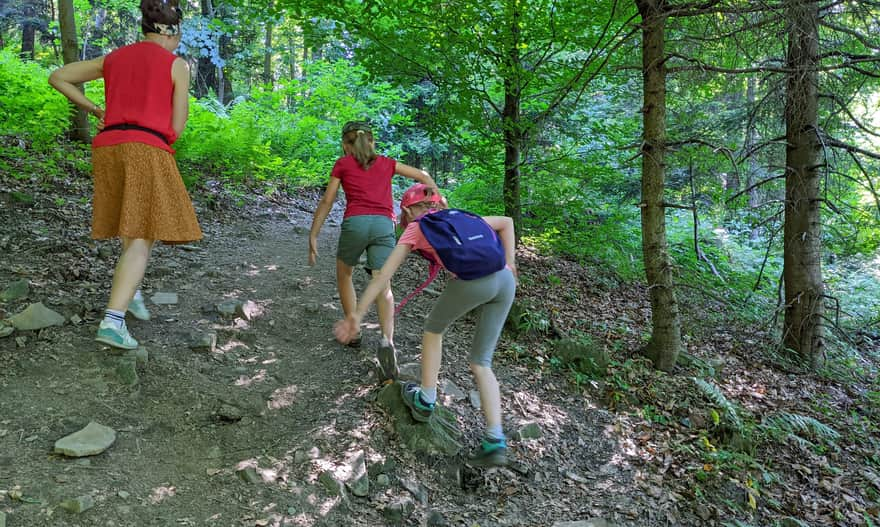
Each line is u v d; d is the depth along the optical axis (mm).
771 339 7523
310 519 2779
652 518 3436
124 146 3203
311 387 3852
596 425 4395
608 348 5812
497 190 9383
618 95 8352
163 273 5184
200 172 8906
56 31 19078
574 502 3449
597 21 6910
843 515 4023
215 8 14320
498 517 3186
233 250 6367
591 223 9625
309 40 7219
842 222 7949
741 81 6383
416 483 3254
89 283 4492
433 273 3193
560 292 7320
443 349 4797
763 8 4715
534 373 4875
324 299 5328
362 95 13445
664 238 5578
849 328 9016
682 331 7164
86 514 2459
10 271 4344
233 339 4277
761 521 3771
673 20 5617
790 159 6887
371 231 3924
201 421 3271
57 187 6531
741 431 4625
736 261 10578
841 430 5418
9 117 7500
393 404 3650
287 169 10219
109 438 2906
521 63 7738
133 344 3387
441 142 8117
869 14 5395
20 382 3186
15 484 2510
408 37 7035
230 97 18781
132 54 3289
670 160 7320
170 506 2646
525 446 3861
